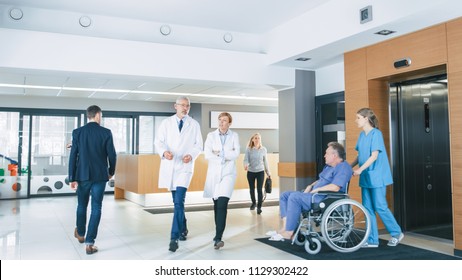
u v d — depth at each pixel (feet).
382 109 17.37
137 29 19.66
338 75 20.85
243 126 36.81
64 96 30.27
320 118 22.08
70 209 24.13
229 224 18.58
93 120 13.29
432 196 17.61
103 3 17.53
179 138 14.02
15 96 30.96
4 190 30.40
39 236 15.81
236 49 21.72
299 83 22.15
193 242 14.71
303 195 12.94
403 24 14.26
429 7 12.59
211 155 13.83
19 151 31.19
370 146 14.12
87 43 17.53
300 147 22.00
